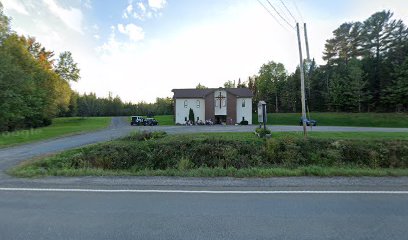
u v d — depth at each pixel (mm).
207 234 3357
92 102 91750
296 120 48812
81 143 15453
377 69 55344
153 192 5258
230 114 43844
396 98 49531
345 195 4938
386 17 56406
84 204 4539
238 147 11914
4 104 23594
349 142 11602
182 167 10203
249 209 4246
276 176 6641
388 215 3945
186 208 4316
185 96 44969
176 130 24062
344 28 60906
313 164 10688
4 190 5449
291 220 3789
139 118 40594
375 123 41938
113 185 5824
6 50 26047
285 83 70562
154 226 3617
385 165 10516
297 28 15594
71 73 44344
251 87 80125
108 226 3625
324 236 3275
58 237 3293
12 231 3475
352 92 53844
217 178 6477
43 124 38781
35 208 4352
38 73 34250
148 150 11992
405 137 13570
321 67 64688
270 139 12211
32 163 9242
